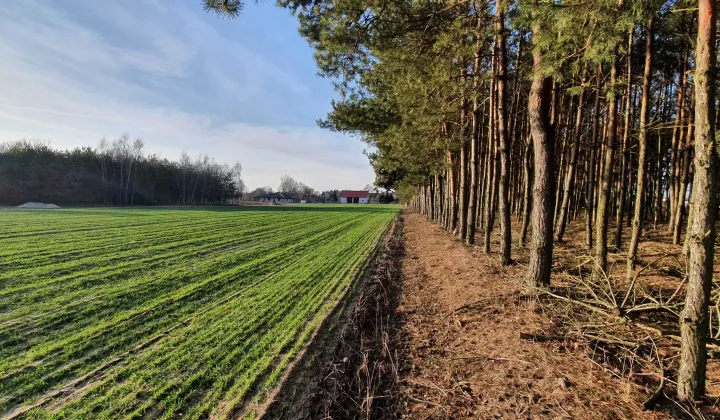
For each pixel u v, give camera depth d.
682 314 2.90
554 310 4.98
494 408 3.12
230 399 3.50
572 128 13.22
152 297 6.88
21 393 3.52
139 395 3.54
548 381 3.41
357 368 4.04
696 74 2.55
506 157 7.95
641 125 6.56
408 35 6.38
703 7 2.49
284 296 7.11
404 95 8.66
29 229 16.25
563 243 11.73
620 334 4.17
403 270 9.30
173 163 68.25
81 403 3.38
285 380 3.84
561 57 4.30
